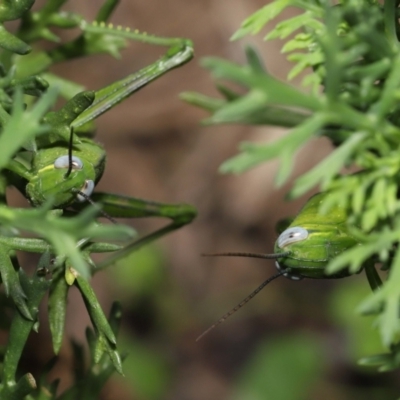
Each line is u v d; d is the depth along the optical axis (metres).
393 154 0.27
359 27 0.27
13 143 0.27
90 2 0.62
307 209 0.30
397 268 0.27
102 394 0.54
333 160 0.27
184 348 0.61
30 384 0.30
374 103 0.27
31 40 0.34
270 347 0.58
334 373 0.57
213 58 0.26
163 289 0.61
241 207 0.64
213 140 0.65
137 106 0.66
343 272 0.30
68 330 0.54
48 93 0.27
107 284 0.59
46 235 0.26
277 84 0.26
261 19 0.29
